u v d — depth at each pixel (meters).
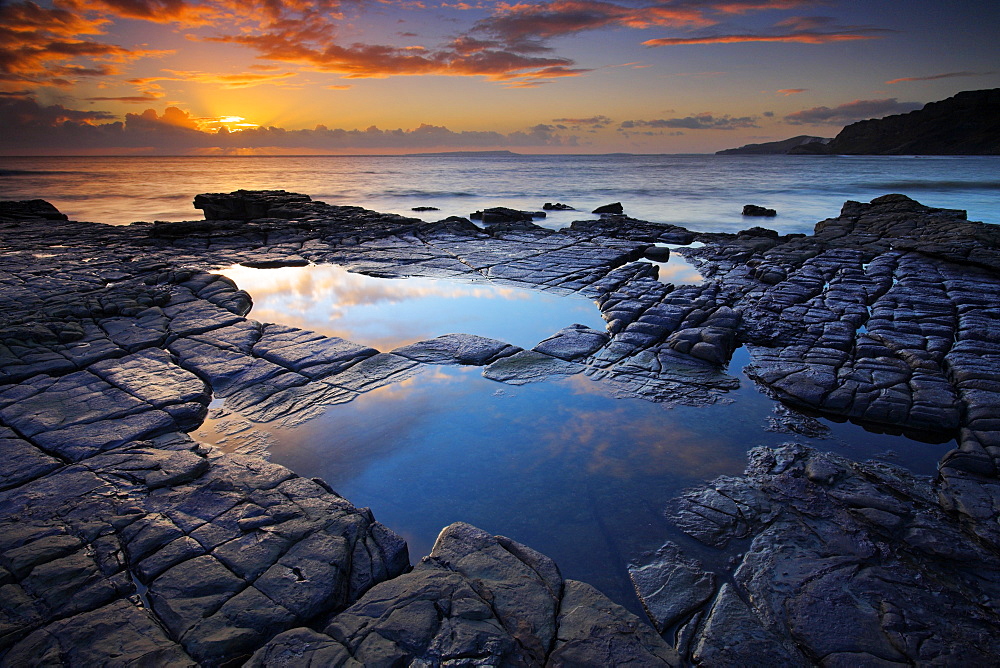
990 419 6.39
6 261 15.09
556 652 3.52
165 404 6.99
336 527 4.65
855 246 17.77
